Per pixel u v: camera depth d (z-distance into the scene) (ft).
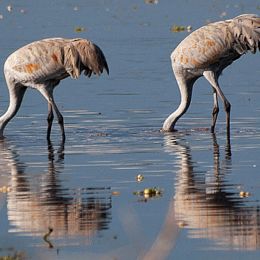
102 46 137.90
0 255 48.67
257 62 122.21
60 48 83.56
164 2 195.00
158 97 101.04
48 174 67.62
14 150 78.13
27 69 84.23
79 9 185.78
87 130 86.48
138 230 50.39
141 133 84.53
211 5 186.70
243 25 83.92
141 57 127.24
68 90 106.63
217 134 83.25
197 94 102.83
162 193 60.80
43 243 50.72
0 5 194.49
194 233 51.70
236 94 101.60
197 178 64.90
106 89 106.42
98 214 56.24
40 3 196.65
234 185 62.39
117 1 199.72
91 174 67.21
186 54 85.51
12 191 62.54
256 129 84.89
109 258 47.70
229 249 49.03
